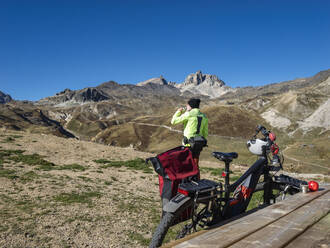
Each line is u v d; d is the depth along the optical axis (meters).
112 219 5.86
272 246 1.99
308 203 3.45
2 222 5.09
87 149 17.56
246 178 3.85
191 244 2.07
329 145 156.75
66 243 4.48
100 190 8.44
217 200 3.46
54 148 16.45
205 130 4.30
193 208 3.05
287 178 4.46
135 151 18.97
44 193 7.40
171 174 3.13
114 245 4.59
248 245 2.02
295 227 2.43
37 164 11.85
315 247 2.00
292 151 149.38
